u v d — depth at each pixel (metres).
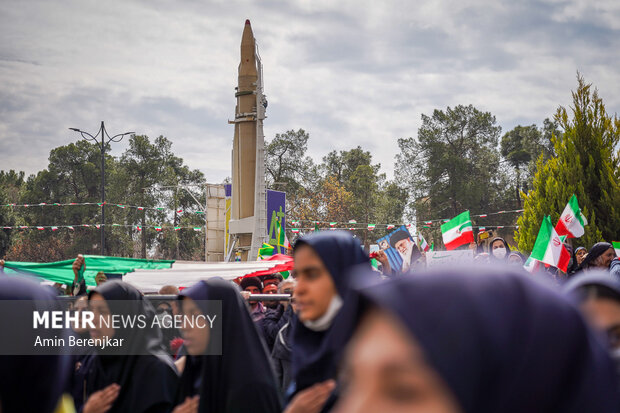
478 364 0.79
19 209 74.00
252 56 27.16
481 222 58.72
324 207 59.75
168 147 73.00
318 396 2.65
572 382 0.87
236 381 3.11
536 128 69.19
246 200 26.91
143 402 3.43
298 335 2.94
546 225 8.55
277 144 63.75
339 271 2.88
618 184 17.25
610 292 2.01
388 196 62.09
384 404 0.78
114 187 69.44
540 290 0.90
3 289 2.40
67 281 9.07
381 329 0.80
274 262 9.20
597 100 18.16
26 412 2.43
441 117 61.41
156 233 70.12
